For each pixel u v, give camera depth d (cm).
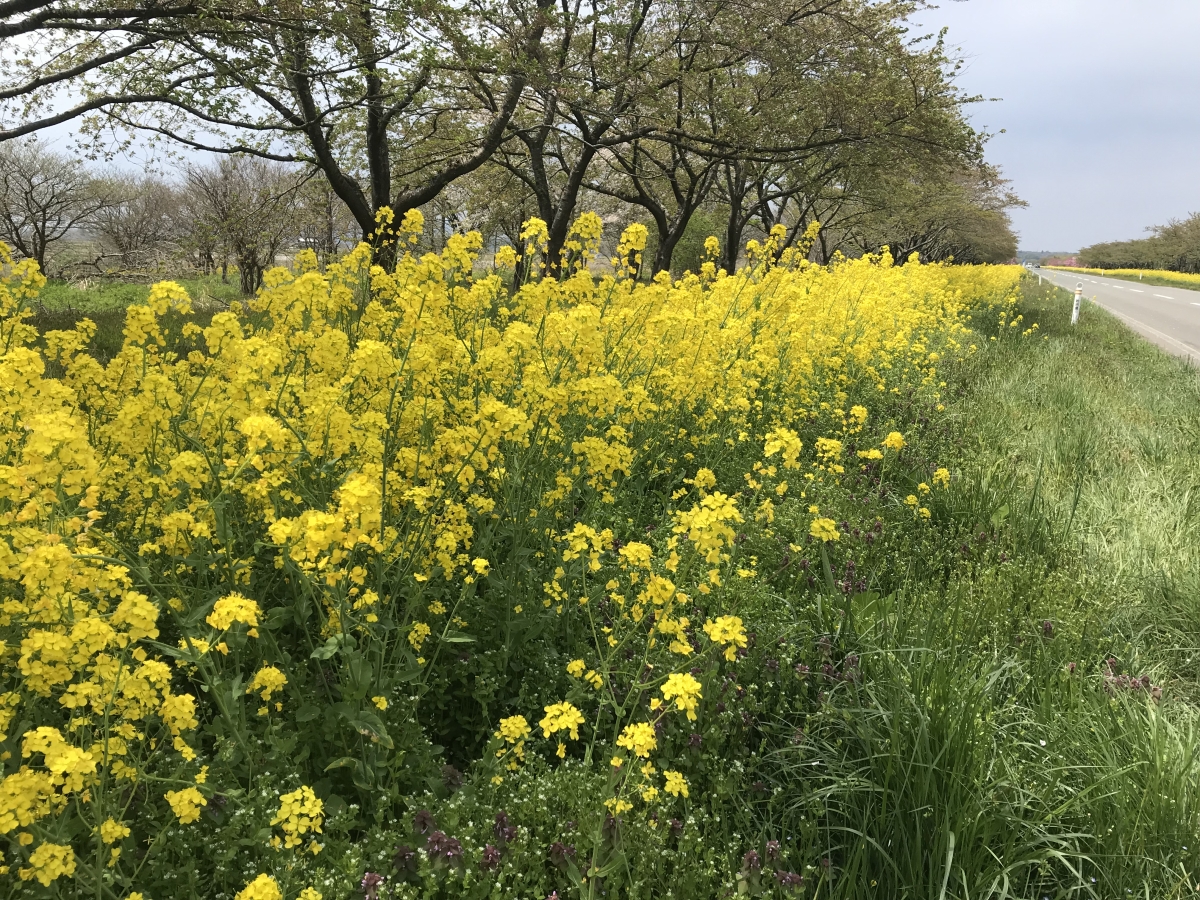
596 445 329
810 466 517
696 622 298
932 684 281
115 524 284
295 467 263
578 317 387
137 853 193
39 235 2983
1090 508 539
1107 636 384
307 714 217
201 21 1014
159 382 293
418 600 246
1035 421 770
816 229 961
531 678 279
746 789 254
